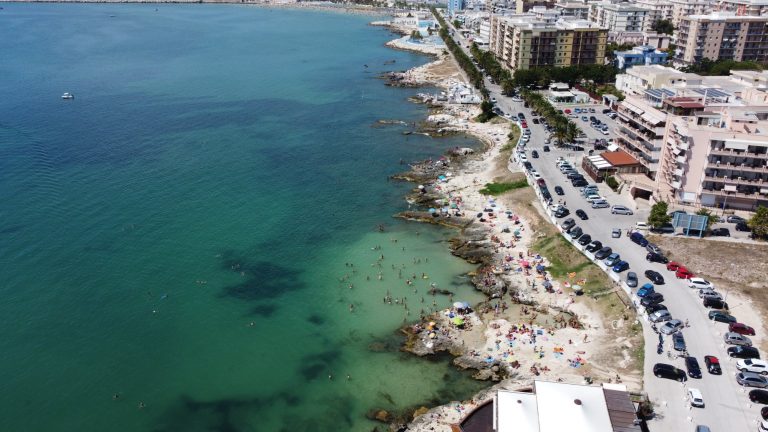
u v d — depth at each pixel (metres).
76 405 93.50
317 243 143.12
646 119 156.75
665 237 130.00
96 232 145.12
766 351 93.38
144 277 127.38
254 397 95.62
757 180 134.50
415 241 143.12
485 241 140.00
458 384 96.00
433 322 110.81
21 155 192.75
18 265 129.50
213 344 107.69
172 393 96.44
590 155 173.62
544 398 77.12
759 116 148.88
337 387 97.12
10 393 95.25
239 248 140.12
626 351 96.50
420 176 181.62
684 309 105.25
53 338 108.00
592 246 126.44
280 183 178.38
